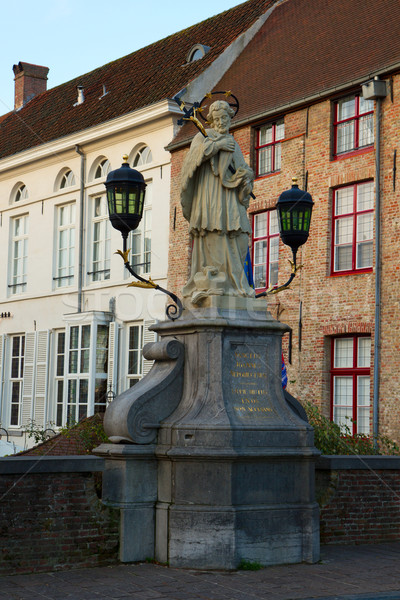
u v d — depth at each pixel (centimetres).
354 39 2342
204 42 2981
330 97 2239
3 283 3294
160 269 2630
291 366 2270
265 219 2423
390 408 2000
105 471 993
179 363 1002
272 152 2428
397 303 2019
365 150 2170
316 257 2242
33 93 3797
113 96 3058
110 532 960
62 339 3006
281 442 978
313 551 978
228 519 930
